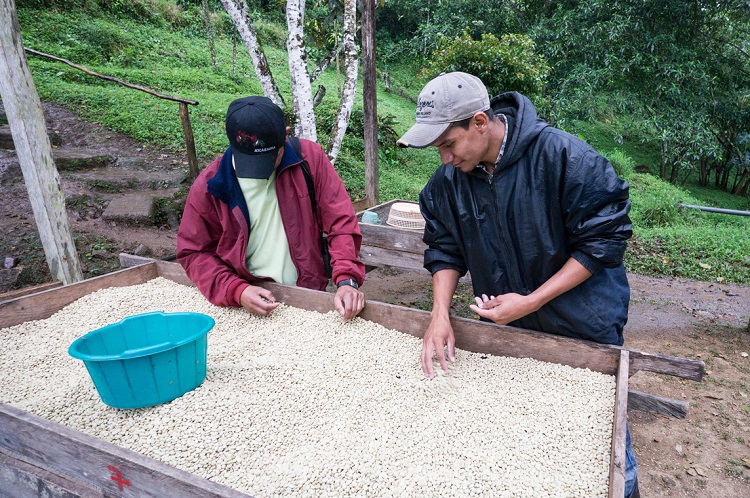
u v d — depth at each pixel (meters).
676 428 3.09
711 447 2.92
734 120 13.48
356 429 1.54
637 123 12.64
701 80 12.59
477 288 1.94
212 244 2.34
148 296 2.55
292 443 1.47
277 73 15.33
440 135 1.48
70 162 6.25
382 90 18.31
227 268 2.31
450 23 13.52
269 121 1.93
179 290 2.64
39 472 1.40
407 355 1.96
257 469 1.35
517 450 1.42
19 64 3.13
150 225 5.44
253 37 6.16
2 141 6.31
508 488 1.28
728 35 13.59
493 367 1.86
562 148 1.53
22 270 4.10
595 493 1.25
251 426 1.54
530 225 1.63
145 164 6.68
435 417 1.59
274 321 2.26
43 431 1.34
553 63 12.55
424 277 5.30
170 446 1.43
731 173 17.66
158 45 13.70
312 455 1.41
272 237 2.38
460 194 1.76
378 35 21.11
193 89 11.36
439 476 1.32
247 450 1.43
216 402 1.63
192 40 15.45
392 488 1.28
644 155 16.23
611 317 1.75
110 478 1.26
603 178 1.50
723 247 6.63
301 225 2.34
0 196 5.28
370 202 6.25
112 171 6.41
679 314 4.80
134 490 1.22
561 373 1.78
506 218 1.68
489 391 1.72
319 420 1.58
